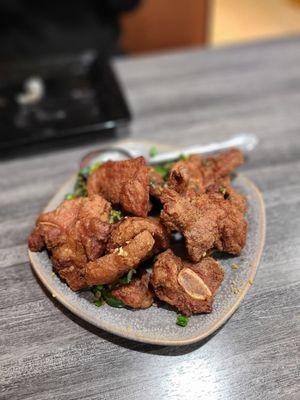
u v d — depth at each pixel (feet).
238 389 0.78
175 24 2.55
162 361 0.82
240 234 0.88
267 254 0.99
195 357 0.83
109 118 1.37
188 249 0.84
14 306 0.93
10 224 1.12
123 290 0.84
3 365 0.83
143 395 0.78
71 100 1.50
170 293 0.82
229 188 0.98
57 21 2.23
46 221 0.93
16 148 1.32
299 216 1.08
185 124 1.44
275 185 1.18
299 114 1.45
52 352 0.85
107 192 0.97
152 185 0.94
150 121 1.46
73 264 0.87
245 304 0.90
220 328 0.87
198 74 1.69
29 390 0.79
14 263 1.02
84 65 1.67
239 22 2.94
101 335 0.87
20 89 1.58
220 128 1.41
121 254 0.80
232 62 1.74
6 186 1.24
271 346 0.83
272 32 2.81
